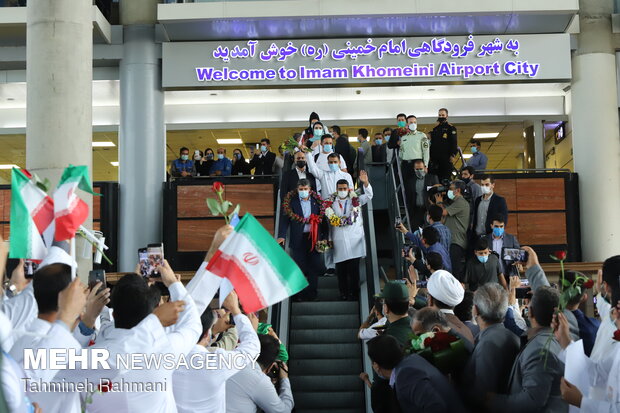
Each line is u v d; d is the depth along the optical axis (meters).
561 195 16.77
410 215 13.88
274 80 16.83
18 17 16.30
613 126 17.09
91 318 4.23
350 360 9.59
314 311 10.48
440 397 4.11
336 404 9.16
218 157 16.98
